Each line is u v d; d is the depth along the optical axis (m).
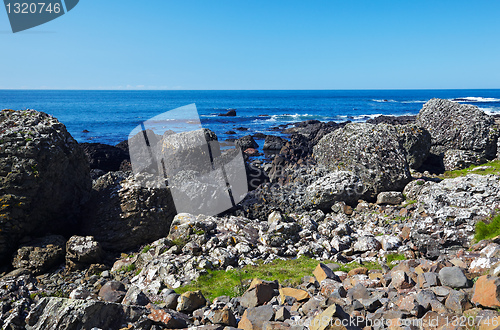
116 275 8.91
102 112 72.12
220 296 6.38
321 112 78.25
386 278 5.78
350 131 15.78
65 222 11.09
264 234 9.66
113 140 38.69
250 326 4.64
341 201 12.98
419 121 22.02
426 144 18.72
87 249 9.58
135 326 4.90
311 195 13.14
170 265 8.03
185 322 5.14
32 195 9.94
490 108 71.06
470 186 9.97
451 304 4.40
